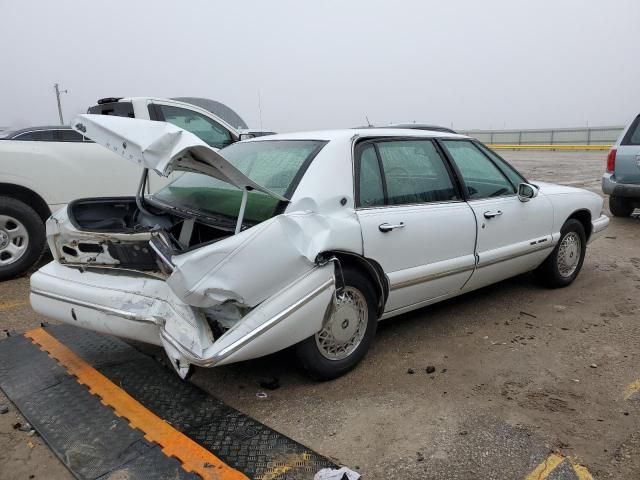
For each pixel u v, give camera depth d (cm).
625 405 329
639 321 463
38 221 582
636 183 849
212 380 362
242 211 310
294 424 312
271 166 369
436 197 415
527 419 315
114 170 641
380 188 378
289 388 353
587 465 274
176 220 395
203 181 396
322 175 347
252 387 354
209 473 266
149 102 730
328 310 329
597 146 3162
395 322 463
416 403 333
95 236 346
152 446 288
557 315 478
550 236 511
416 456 282
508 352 404
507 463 276
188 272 288
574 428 305
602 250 717
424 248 393
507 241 467
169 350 306
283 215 311
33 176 585
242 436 297
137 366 379
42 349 406
